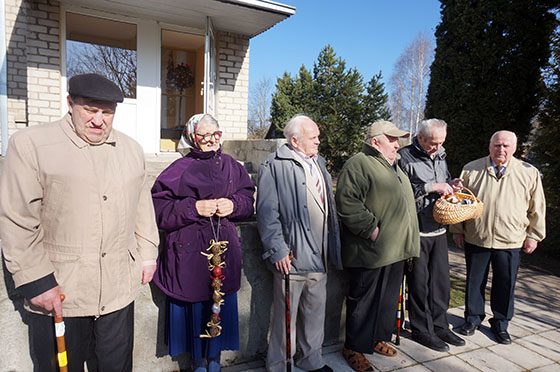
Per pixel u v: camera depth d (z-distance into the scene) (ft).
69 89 4.99
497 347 10.03
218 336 7.13
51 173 4.92
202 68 24.27
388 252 8.38
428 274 9.91
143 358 7.68
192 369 7.63
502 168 10.25
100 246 5.29
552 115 19.62
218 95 22.12
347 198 8.28
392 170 8.65
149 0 17.37
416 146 9.95
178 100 25.18
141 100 20.79
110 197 5.35
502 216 10.05
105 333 5.60
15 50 17.94
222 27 21.04
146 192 6.19
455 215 8.82
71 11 18.39
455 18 24.06
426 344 9.79
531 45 21.65
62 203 5.05
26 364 6.49
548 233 19.70
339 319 9.91
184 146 7.30
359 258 8.50
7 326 6.33
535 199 10.23
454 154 24.47
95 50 20.43
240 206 7.21
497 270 10.36
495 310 10.52
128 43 20.51
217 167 7.09
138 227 6.15
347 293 9.89
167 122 25.04
